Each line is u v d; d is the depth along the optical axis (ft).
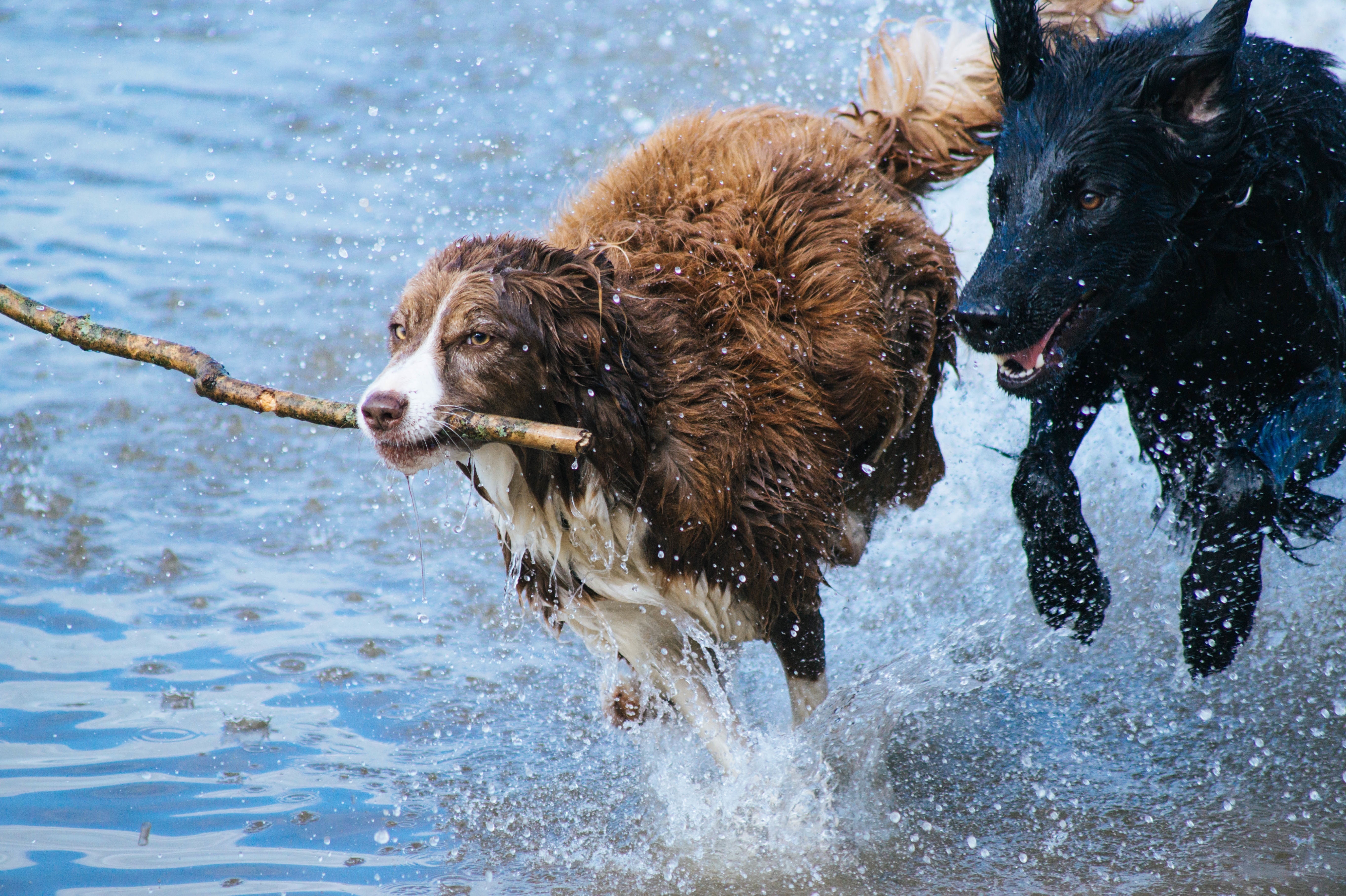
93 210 62.13
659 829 27.09
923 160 34.81
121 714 29.99
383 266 56.80
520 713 31.40
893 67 35.42
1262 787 27.89
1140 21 30.55
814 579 27.63
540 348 24.39
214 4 97.96
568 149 68.23
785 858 26.13
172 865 24.64
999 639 33.60
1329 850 25.53
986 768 29.25
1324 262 26.53
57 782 27.14
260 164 68.49
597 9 92.27
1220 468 26.43
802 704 30.01
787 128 31.76
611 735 30.60
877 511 32.22
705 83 74.90
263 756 28.73
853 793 28.30
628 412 25.20
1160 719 30.60
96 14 94.68
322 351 49.19
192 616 34.71
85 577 36.19
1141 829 26.68
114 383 47.62
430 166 66.95
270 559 37.96
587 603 28.14
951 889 24.94
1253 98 25.95
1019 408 37.37
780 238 28.43
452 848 26.02
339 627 34.68
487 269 24.47
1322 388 27.37
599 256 25.80
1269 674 31.55
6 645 32.58
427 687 32.27
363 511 40.93
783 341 27.30
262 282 55.06
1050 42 27.68
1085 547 28.66
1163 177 25.14
